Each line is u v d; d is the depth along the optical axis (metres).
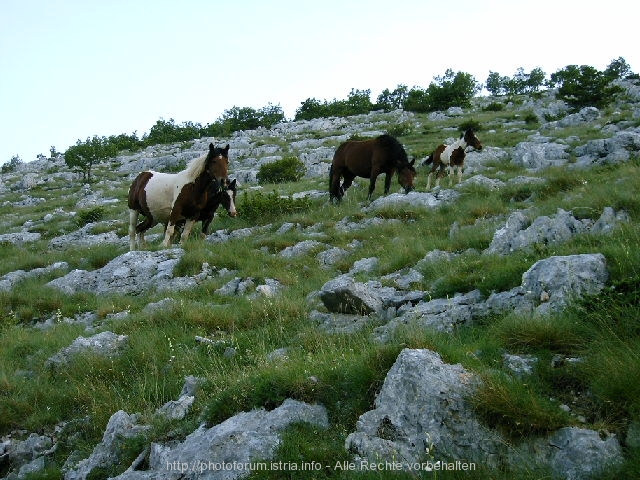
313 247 13.36
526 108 49.75
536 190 14.63
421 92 63.91
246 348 7.51
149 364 7.51
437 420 4.35
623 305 5.49
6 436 6.66
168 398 6.66
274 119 77.75
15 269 15.53
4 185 45.06
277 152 43.81
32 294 12.27
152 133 76.75
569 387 4.63
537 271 6.61
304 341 7.23
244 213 17.75
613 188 11.24
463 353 5.21
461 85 60.94
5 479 6.01
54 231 22.95
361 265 11.18
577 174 15.24
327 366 5.55
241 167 39.25
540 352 5.21
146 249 14.87
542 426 4.13
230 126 71.44
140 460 5.27
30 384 7.44
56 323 10.65
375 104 73.94
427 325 6.70
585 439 3.94
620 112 34.09
